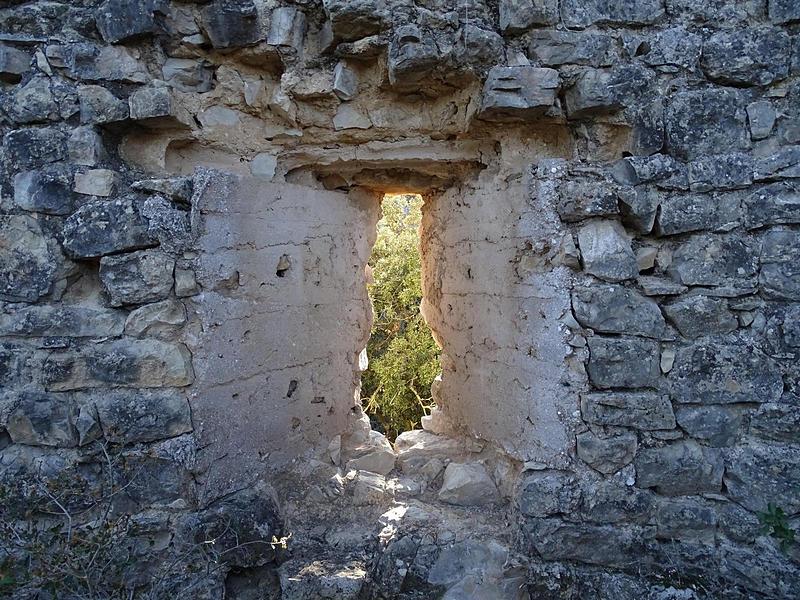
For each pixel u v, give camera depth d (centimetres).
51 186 241
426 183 326
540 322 255
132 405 238
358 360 347
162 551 240
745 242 243
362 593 247
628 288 246
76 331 239
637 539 244
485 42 246
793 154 239
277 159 289
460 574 253
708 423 244
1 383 239
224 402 256
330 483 294
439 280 335
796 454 233
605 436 246
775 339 239
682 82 249
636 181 245
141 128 259
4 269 240
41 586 207
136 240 239
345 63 263
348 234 321
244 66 270
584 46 248
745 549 238
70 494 228
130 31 246
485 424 297
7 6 248
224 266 254
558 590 241
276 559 253
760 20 247
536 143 277
